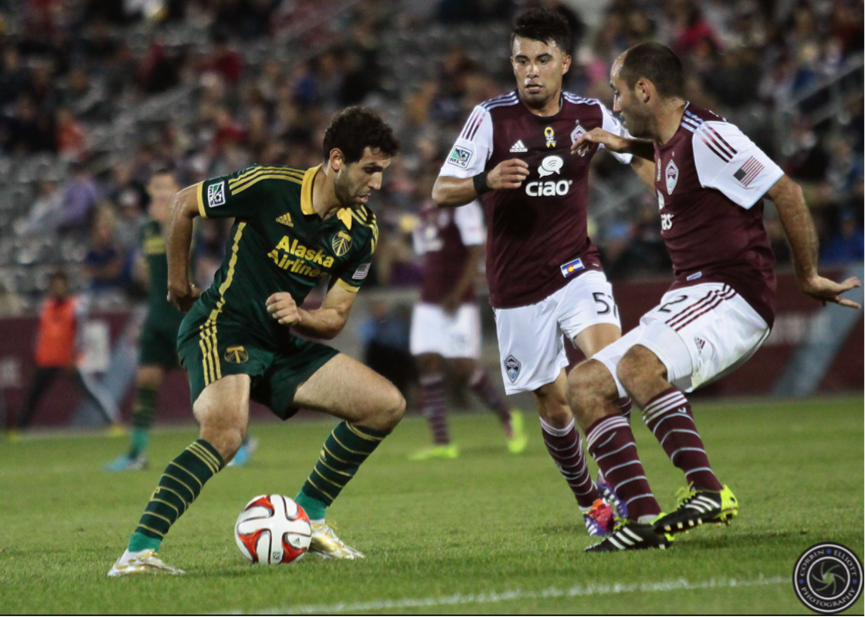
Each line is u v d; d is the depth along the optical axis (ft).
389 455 133.90
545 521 76.54
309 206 60.29
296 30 292.40
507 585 49.93
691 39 248.73
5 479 118.11
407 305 196.13
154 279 123.03
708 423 156.76
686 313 58.54
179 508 57.16
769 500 80.74
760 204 59.62
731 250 59.11
